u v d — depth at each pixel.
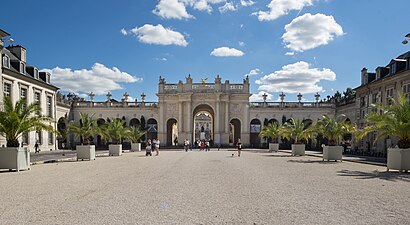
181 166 21.41
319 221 7.39
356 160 27.12
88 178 15.06
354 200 9.73
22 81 43.38
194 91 65.31
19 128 21.47
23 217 7.76
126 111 67.25
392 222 7.32
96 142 65.00
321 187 12.25
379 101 41.12
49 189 11.81
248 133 65.44
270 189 11.76
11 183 13.48
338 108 63.22
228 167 20.59
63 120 61.94
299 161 26.64
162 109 66.31
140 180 14.26
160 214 8.03
